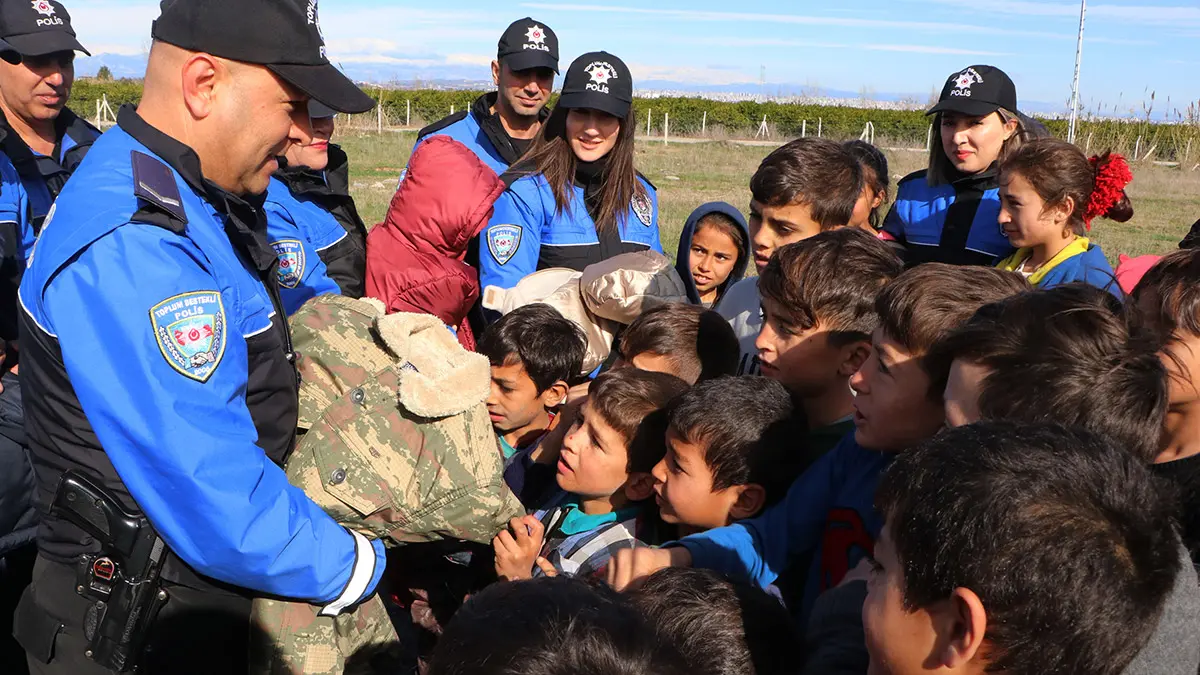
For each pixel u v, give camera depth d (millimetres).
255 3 1739
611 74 3611
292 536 1704
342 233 3438
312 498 1877
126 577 1741
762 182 2766
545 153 3715
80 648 1812
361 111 1833
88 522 1732
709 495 1934
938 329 1526
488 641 999
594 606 1039
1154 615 969
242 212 1923
